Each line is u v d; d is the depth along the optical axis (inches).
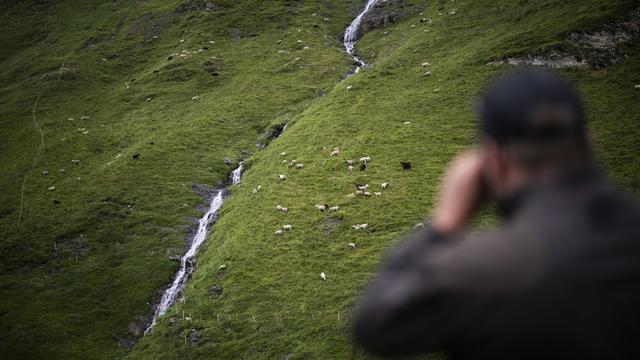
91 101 3174.2
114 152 2539.4
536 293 69.8
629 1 2148.1
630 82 1795.0
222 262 1476.4
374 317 77.0
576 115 78.1
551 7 2431.1
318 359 1027.3
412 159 1691.7
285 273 1333.7
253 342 1152.8
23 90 3427.7
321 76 2878.9
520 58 2060.8
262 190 1807.3
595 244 71.1
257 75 3021.7
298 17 3727.9
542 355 68.6
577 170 77.1
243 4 4001.0
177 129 2581.2
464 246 76.7
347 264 1291.8
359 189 1593.3
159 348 1254.9
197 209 2005.4
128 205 2048.5
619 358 66.8
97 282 1699.1
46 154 2578.7
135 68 3550.7
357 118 2075.5
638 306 68.1
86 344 1465.3
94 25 4377.5
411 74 2329.0
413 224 1374.3
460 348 74.2
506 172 80.3
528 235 73.5
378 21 3427.7
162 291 1621.6
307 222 1507.1
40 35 4552.2
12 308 1622.8
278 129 2438.5
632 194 1262.3
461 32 2623.0
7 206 2193.7
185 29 3855.8
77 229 1955.0
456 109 1918.1
